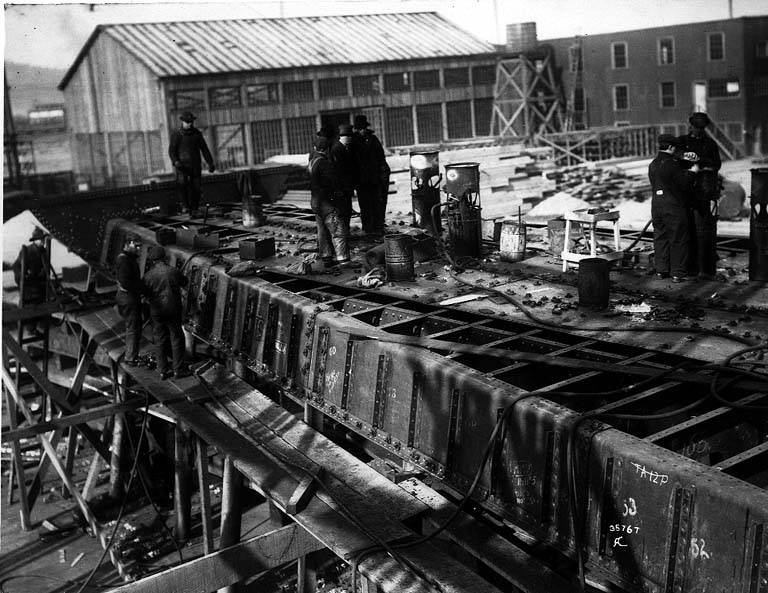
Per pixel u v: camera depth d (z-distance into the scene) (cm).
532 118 3575
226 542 1066
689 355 744
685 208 1005
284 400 1255
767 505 495
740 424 682
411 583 670
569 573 698
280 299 1073
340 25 3359
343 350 916
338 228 1251
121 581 1324
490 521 817
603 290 906
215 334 1262
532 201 2378
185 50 2941
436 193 1404
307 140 3056
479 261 1211
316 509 814
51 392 1570
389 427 841
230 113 2900
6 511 1697
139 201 1981
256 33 3145
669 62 3450
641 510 571
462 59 3347
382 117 3209
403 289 1074
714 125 3381
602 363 734
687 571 542
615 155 3375
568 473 617
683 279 1019
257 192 2125
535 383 810
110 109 3088
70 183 3238
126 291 1296
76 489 1475
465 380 741
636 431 703
